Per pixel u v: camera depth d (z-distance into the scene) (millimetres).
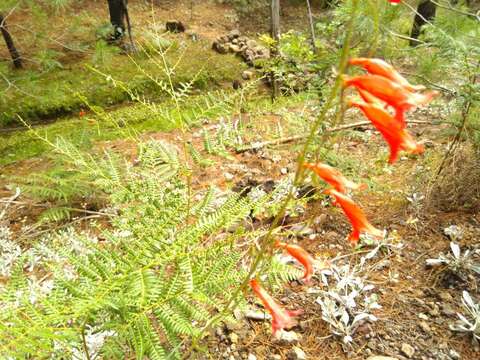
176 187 2242
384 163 3730
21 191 3424
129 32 7781
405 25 4629
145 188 2238
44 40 6207
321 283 2699
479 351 2273
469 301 2445
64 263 2654
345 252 2947
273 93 5309
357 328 2408
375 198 3504
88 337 2150
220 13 11023
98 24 7363
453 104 3645
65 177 3283
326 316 2420
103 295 1564
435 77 3855
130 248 1889
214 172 3855
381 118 1195
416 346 2301
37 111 6285
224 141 2365
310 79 3836
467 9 3664
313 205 3342
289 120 3699
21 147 5180
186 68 7805
